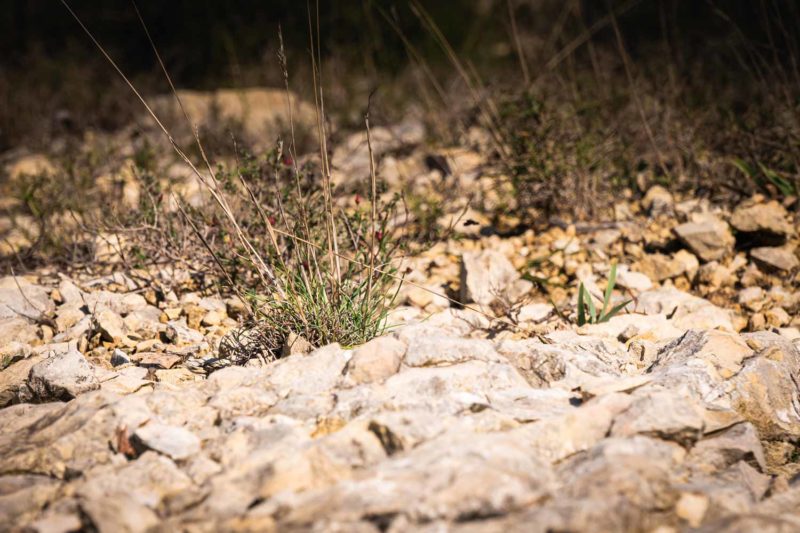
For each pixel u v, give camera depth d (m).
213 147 6.78
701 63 7.05
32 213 5.61
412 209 5.12
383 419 2.61
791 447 3.05
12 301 4.10
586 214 5.12
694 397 2.97
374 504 2.21
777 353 3.25
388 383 2.92
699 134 5.73
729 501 2.42
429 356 3.07
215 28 10.59
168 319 4.05
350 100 8.63
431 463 2.37
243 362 3.47
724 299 4.34
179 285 4.34
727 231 4.70
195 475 2.54
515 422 2.71
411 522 2.16
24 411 3.00
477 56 9.92
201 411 2.86
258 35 10.52
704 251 4.58
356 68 9.79
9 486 2.53
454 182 5.68
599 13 9.33
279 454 2.53
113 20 11.02
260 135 7.18
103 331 3.79
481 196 5.45
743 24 7.74
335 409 2.81
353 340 3.44
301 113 7.71
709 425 2.75
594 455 2.48
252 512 2.29
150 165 6.18
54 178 5.85
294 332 3.45
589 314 3.99
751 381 3.08
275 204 4.30
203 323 4.01
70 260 4.83
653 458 2.45
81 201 5.54
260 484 2.42
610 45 8.31
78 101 8.76
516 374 3.05
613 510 2.19
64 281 4.39
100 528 2.23
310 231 3.95
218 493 2.38
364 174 6.05
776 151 5.44
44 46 10.56
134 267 4.35
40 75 9.40
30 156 7.41
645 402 2.71
